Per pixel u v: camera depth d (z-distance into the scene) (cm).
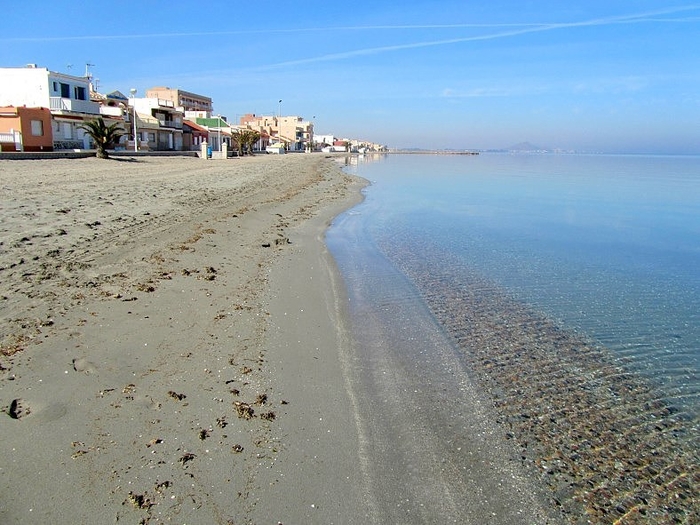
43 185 1764
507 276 1196
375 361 666
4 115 3462
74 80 4238
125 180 2194
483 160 13062
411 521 380
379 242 1541
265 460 425
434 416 541
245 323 726
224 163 4494
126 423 446
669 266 1392
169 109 6506
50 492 356
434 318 865
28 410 448
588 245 1666
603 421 561
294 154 10188
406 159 12106
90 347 578
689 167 9775
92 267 866
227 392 527
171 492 371
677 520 412
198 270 948
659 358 749
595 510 416
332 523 366
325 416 511
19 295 695
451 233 1784
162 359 577
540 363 706
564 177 5750
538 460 478
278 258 1160
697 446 521
